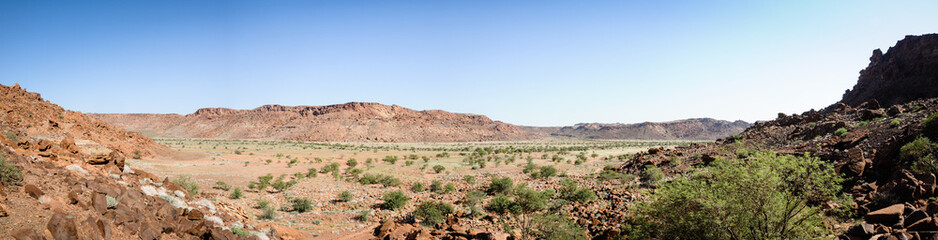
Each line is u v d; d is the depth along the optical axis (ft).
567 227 59.26
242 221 57.57
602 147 442.50
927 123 68.28
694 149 159.43
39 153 50.83
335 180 152.56
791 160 35.35
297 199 90.38
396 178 147.74
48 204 31.45
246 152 296.71
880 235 40.04
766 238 34.78
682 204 38.34
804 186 34.78
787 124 155.43
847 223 48.80
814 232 35.65
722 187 36.86
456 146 648.38
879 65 276.00
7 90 170.91
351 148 473.67
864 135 95.04
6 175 31.58
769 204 34.53
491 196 111.96
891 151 69.56
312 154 311.88
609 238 54.08
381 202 98.84
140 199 40.68
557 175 158.40
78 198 34.53
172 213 42.24
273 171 174.19
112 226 33.12
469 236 60.64
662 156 150.00
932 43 230.48
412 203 99.09
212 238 40.96
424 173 183.11
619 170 157.89
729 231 35.83
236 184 128.57
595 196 95.66
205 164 182.19
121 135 192.34
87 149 140.87
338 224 74.18
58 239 27.07
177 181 85.97
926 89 218.38
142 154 178.40
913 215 41.86
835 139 103.96
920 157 61.21
